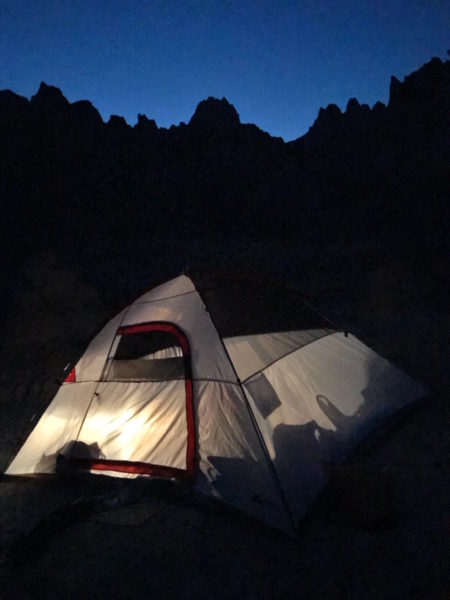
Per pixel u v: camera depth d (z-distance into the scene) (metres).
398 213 18.16
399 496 3.78
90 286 13.05
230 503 3.70
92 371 4.84
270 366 4.50
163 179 23.25
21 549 3.45
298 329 5.30
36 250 14.70
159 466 4.20
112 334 4.90
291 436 4.03
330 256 15.79
